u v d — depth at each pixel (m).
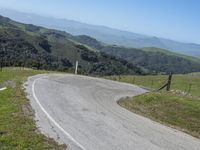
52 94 26.70
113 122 18.53
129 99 27.89
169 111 21.92
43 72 49.53
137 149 13.77
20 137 13.87
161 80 79.25
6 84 32.31
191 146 14.98
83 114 20.02
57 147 13.13
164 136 16.36
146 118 20.83
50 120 17.55
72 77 45.03
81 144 13.79
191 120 19.83
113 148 13.64
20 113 18.48
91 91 32.09
